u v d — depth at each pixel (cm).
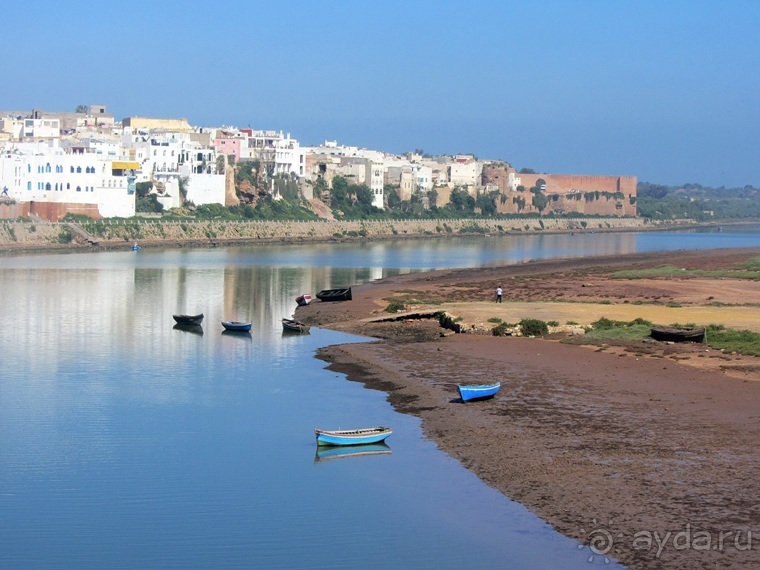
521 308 10750
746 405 6041
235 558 4069
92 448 5566
